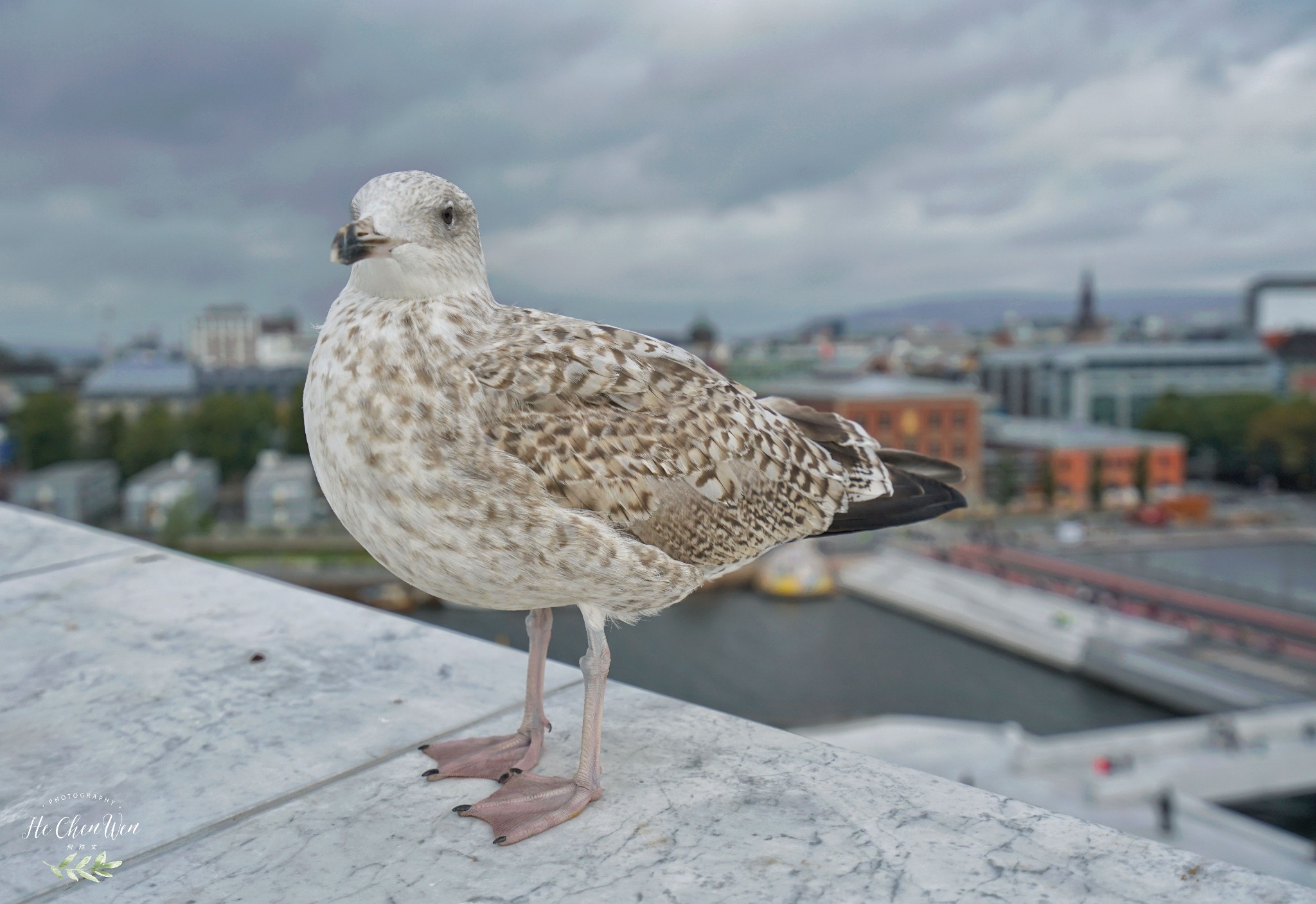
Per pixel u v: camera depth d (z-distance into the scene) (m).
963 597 70.81
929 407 115.25
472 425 2.02
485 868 2.08
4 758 2.58
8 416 123.75
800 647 59.69
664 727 2.78
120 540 4.65
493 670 3.20
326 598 3.88
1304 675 55.00
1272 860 28.98
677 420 2.21
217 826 2.26
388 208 2.04
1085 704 51.72
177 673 3.15
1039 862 2.05
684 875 2.03
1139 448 119.88
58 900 1.97
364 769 2.54
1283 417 135.00
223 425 122.31
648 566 2.15
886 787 2.41
